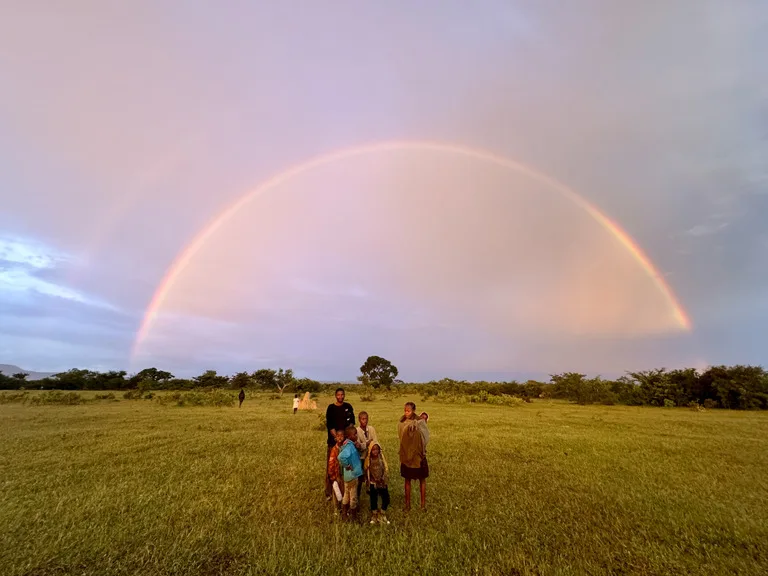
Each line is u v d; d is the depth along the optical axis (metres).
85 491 7.55
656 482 8.68
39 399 32.72
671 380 43.84
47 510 6.44
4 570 4.60
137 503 6.82
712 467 10.20
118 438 13.52
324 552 5.05
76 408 27.95
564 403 45.47
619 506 7.03
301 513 6.54
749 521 6.36
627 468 9.90
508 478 8.79
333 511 6.65
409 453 6.88
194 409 27.77
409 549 5.18
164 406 30.84
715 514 6.67
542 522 6.21
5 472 8.95
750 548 5.38
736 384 39.28
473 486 8.14
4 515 6.16
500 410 29.91
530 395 53.78
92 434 14.47
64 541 5.29
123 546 5.21
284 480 8.45
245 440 13.25
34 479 8.34
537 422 20.34
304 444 12.58
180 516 6.27
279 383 64.81
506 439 14.05
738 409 39.69
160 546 5.20
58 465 9.57
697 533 5.90
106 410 25.95
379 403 36.62
